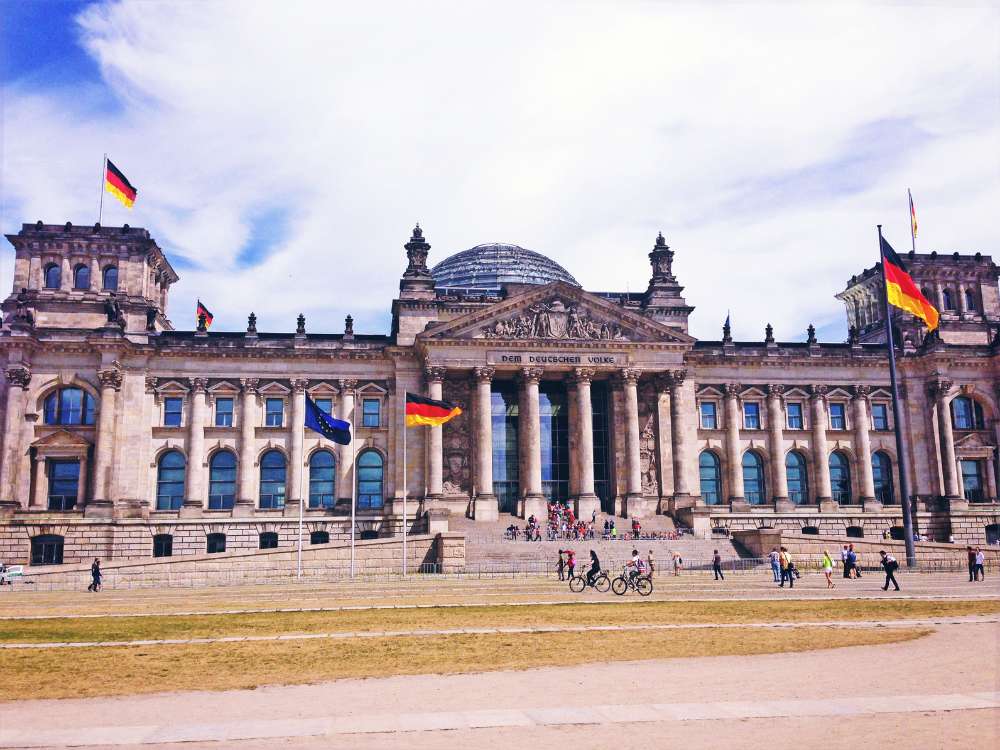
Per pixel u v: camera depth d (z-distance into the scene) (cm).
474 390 10900
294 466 10900
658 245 12300
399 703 2636
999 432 12125
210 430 10881
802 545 8781
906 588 6388
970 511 11731
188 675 3086
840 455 12200
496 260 13888
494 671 3133
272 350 10994
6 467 10112
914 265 12788
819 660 3297
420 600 5666
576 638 3891
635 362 11144
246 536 10594
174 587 7188
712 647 3612
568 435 11512
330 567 8225
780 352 12025
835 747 2119
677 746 2142
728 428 11825
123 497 10475
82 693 2802
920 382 12231
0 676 3072
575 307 11119
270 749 2148
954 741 2166
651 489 11269
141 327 11019
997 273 13025
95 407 10556
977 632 3966
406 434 10969
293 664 3284
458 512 10769
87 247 11094
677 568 7850
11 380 10294
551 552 9000
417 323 11225
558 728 2323
